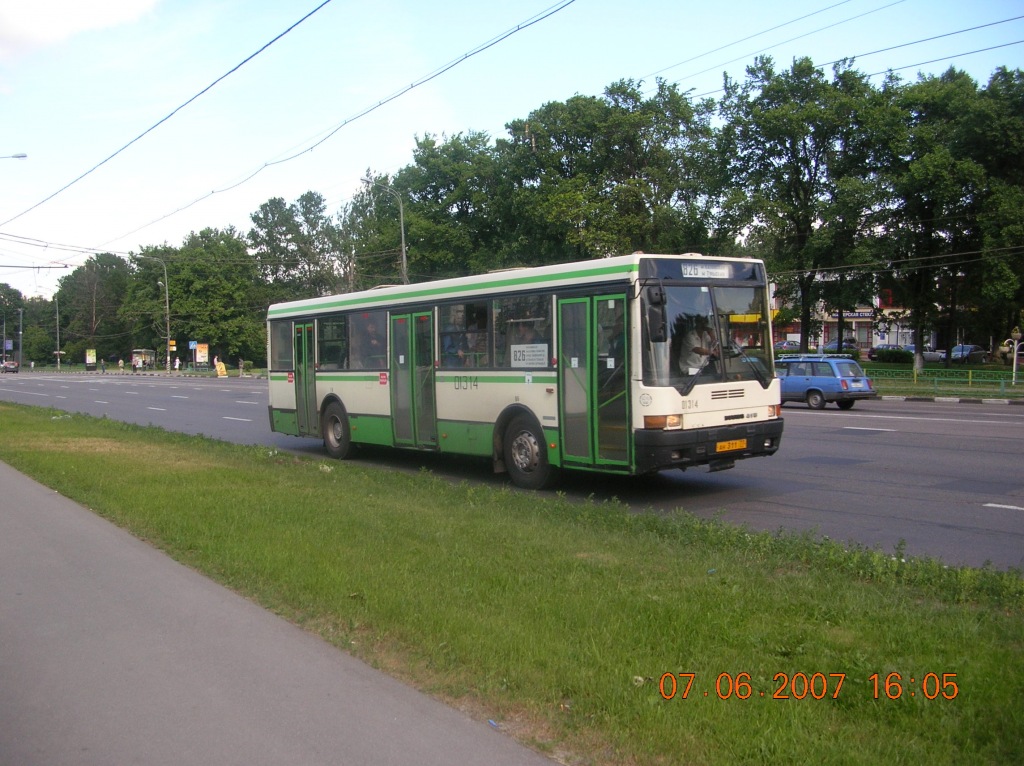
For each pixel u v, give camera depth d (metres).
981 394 33.59
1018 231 40.03
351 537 8.12
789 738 3.77
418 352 14.04
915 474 12.53
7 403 34.22
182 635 5.77
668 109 47.69
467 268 57.72
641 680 4.45
